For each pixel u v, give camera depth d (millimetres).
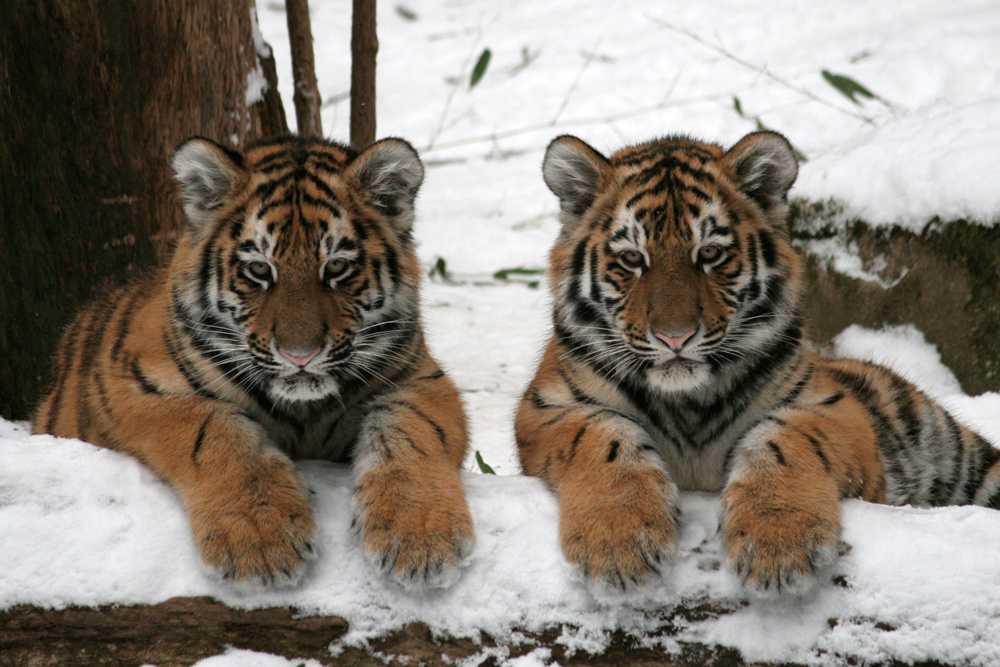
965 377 11344
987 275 11211
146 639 5695
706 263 7141
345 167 7160
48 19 8930
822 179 12992
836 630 5609
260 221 6746
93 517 5945
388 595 5770
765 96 25484
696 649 5652
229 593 5707
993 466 9125
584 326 7438
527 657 5668
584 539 5871
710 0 31297
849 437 6828
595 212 7578
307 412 7129
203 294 6867
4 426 8648
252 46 10797
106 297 8547
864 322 12219
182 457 6301
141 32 9422
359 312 6859
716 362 7195
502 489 6492
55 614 5680
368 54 11969
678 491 6402
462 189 22562
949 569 5660
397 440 6441
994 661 5465
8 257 9102
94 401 7211
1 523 5832
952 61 24828
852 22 28703
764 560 5656
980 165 11578
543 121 25891
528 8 32906
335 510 6184
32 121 9008
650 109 25594
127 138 9492
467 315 15805
